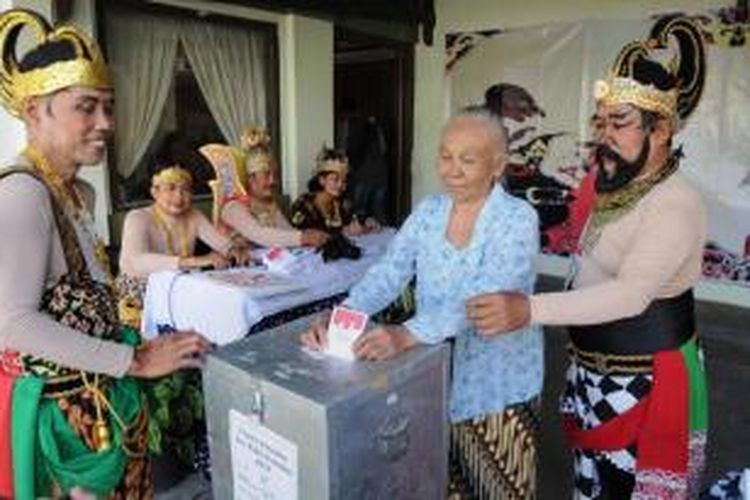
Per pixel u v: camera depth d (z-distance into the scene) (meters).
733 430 2.74
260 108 4.14
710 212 4.34
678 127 1.45
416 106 5.41
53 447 1.16
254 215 2.90
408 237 1.52
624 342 1.42
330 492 0.96
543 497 2.32
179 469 2.37
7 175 1.08
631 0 4.42
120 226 3.47
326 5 4.18
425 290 1.46
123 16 3.42
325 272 2.44
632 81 1.33
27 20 1.14
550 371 3.39
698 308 4.29
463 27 5.12
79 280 1.18
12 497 1.18
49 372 1.16
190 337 1.21
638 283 1.30
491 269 1.36
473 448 1.49
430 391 1.15
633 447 1.46
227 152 2.89
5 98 1.16
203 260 2.49
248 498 1.11
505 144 1.39
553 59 4.79
